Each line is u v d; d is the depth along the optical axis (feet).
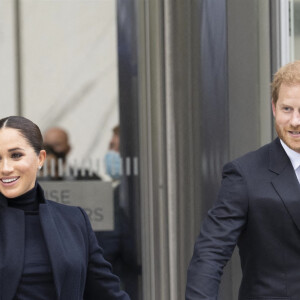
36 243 29.86
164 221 50.14
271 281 31.50
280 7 46.34
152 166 50.60
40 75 52.85
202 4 47.83
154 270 50.65
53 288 29.48
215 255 30.83
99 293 32.14
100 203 52.37
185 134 49.03
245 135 47.44
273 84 32.07
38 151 30.04
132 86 51.83
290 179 31.58
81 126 52.65
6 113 52.70
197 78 48.24
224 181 32.32
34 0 52.49
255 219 31.42
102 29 52.42
